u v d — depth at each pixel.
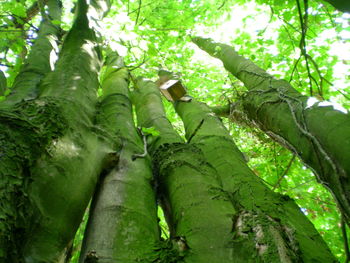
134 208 1.66
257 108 3.34
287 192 4.88
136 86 3.95
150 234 1.53
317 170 2.28
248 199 1.90
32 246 1.21
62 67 2.37
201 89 6.61
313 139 2.17
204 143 2.79
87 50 2.65
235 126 5.49
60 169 1.46
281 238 1.30
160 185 2.16
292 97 2.85
